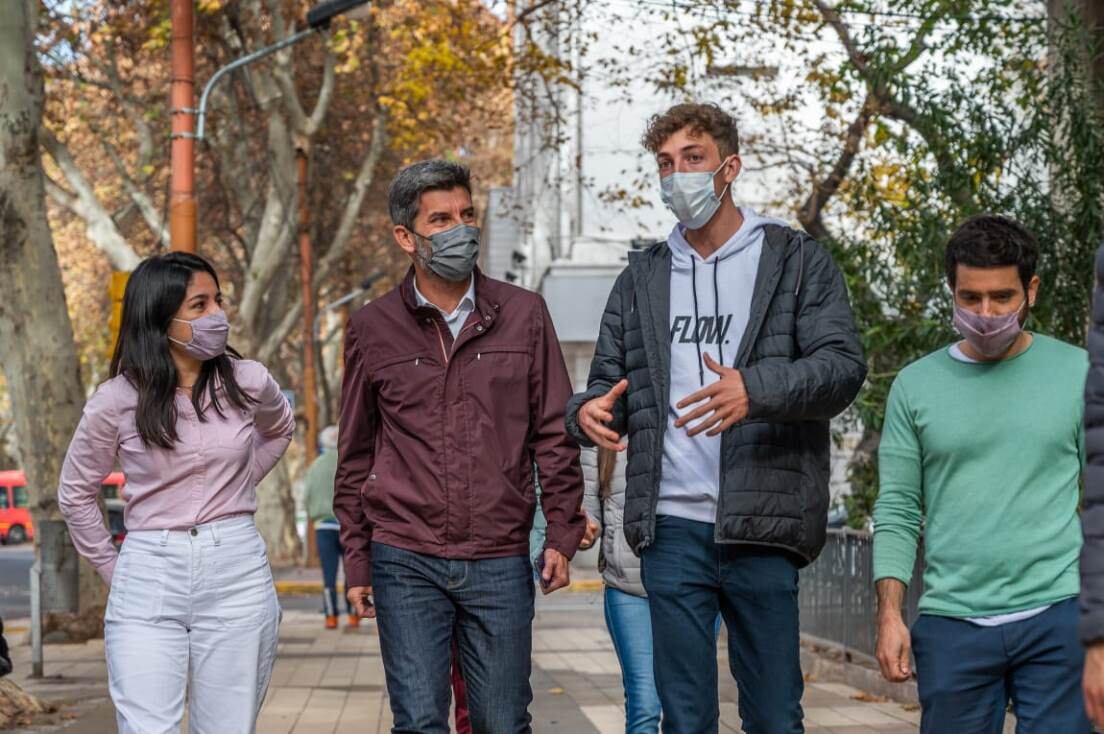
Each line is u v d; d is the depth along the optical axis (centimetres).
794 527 458
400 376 507
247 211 3005
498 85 2080
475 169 4081
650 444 474
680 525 470
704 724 472
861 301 1050
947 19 1036
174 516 492
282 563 3134
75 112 2806
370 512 512
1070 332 971
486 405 506
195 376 501
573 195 2503
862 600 1058
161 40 2606
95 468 503
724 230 483
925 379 432
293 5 2814
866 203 1108
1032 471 414
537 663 1325
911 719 905
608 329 495
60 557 1491
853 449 1277
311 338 3247
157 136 2934
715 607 475
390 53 2992
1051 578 412
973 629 417
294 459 3972
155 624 488
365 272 4056
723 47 1644
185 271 492
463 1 2245
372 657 1384
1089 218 950
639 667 641
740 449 458
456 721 662
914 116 1048
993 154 984
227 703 492
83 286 3881
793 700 468
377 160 3130
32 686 1178
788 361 465
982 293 412
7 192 1518
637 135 2438
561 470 513
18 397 1549
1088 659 262
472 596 502
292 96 2848
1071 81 973
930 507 429
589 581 2412
